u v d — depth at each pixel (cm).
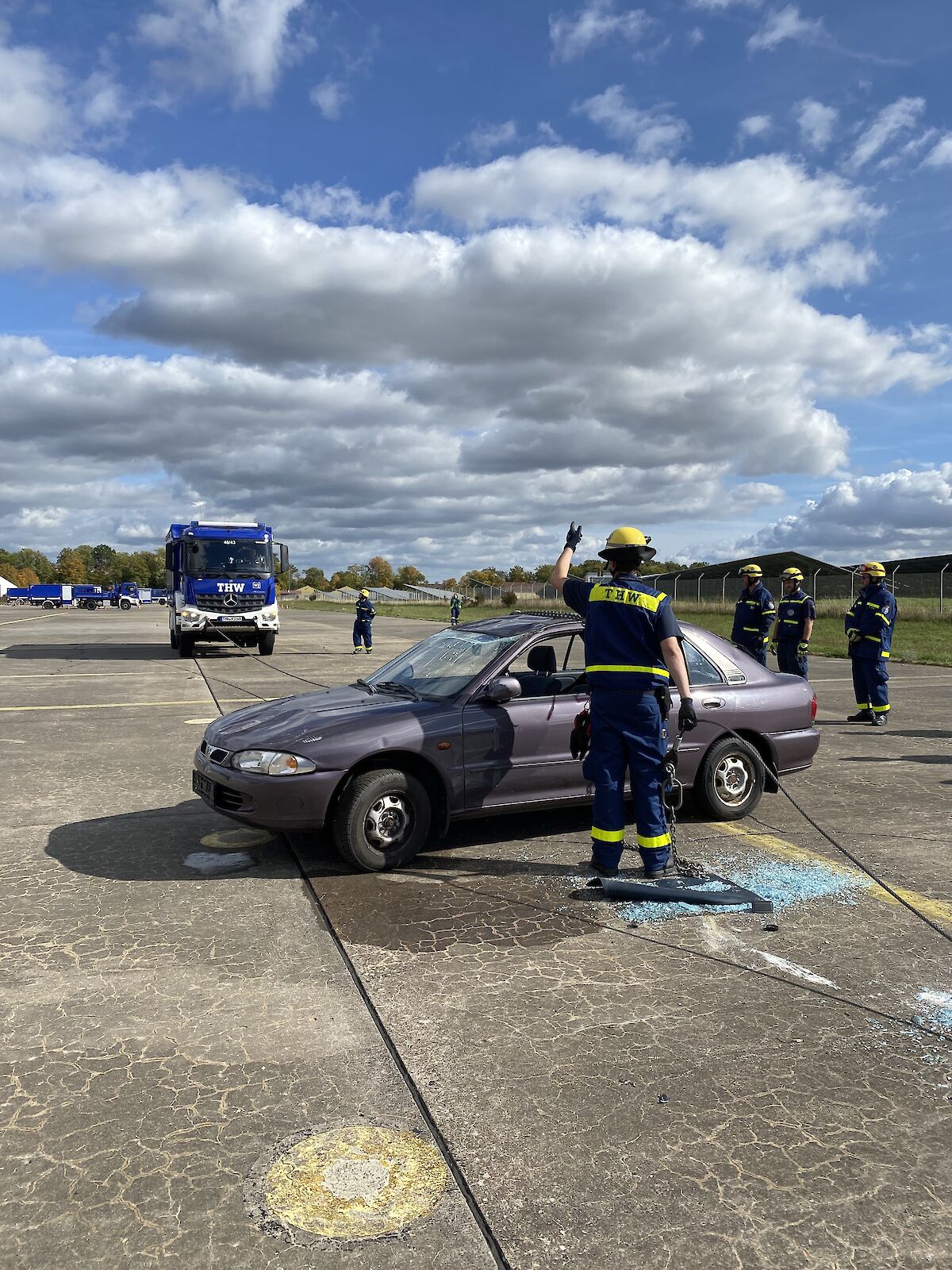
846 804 687
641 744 486
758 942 419
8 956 400
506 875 514
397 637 3009
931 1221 234
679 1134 270
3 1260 219
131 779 765
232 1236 228
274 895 480
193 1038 328
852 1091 294
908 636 2639
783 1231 230
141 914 452
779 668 1198
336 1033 332
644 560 495
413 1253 223
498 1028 336
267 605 2133
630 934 428
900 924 443
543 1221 233
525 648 572
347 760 504
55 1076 302
